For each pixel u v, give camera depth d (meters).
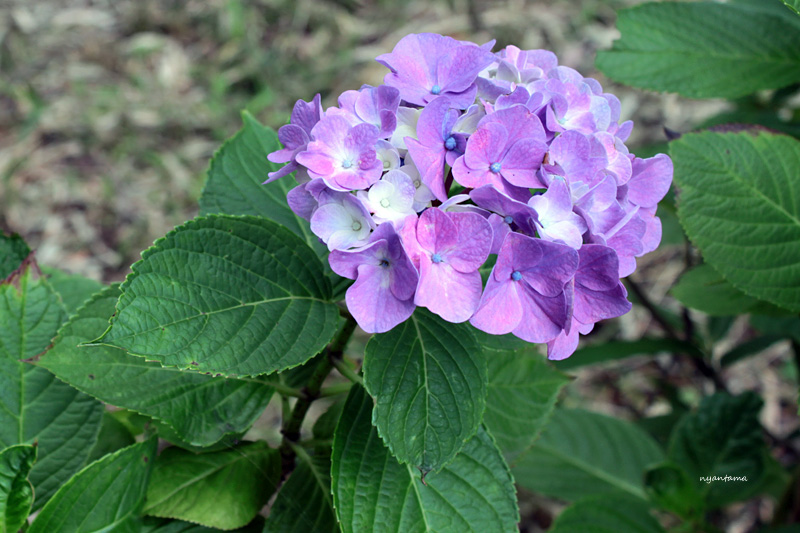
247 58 2.00
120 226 1.66
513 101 0.62
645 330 1.46
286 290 0.64
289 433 0.71
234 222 0.63
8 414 0.68
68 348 0.67
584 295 0.62
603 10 2.10
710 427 0.88
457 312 0.60
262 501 0.69
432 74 0.63
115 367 0.67
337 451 0.65
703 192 0.74
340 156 0.61
